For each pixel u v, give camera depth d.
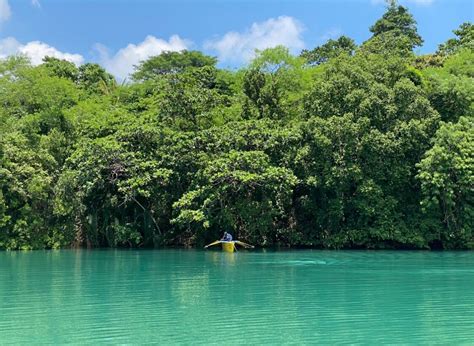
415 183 36.84
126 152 35.47
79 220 37.91
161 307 15.29
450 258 29.61
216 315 14.27
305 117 38.22
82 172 35.16
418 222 36.56
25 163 37.38
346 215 37.22
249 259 28.91
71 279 20.94
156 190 36.16
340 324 13.30
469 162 34.34
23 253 33.12
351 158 34.78
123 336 12.16
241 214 35.09
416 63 52.19
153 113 40.34
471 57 48.31
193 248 36.59
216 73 53.25
